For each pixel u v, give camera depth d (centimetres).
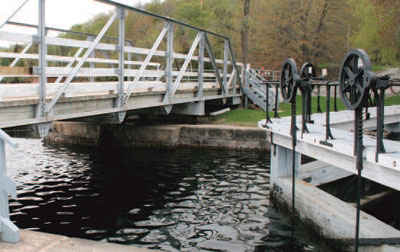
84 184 1002
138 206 821
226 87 1956
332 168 843
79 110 945
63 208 804
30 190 938
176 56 1445
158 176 1090
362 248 519
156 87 1367
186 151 1526
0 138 379
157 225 709
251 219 741
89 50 923
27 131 793
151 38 3650
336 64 3528
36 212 776
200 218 747
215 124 1745
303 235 660
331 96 2375
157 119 1823
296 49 3238
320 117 916
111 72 1041
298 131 662
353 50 450
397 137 1307
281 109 2022
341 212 587
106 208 807
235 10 3359
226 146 1574
